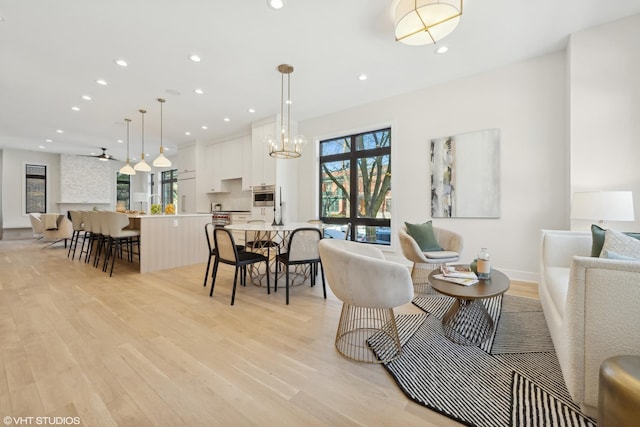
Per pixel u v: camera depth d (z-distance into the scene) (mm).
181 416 1234
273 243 4027
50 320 2248
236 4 2340
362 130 4707
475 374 1531
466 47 3008
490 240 3523
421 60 3262
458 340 1925
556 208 3146
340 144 5164
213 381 1479
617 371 873
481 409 1264
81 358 1690
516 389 1398
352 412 1265
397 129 4285
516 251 3365
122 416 1229
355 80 3756
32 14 2441
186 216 4418
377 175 4723
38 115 5109
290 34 2748
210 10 2406
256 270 4070
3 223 7773
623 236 1769
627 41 2566
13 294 2916
